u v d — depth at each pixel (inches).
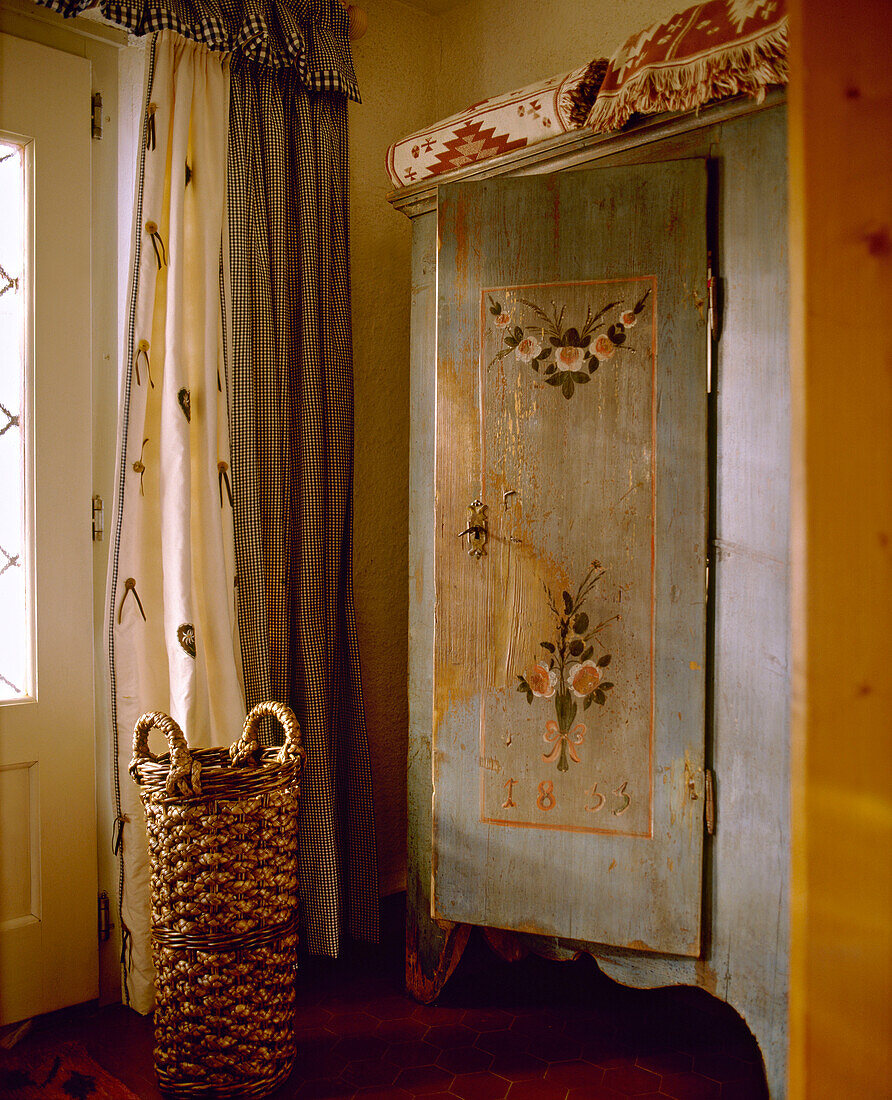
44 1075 69.5
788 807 61.0
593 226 69.6
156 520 80.3
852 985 33.6
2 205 77.3
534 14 98.2
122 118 83.0
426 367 82.1
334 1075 69.8
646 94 64.2
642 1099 66.7
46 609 78.4
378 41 103.3
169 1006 66.0
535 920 71.6
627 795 68.3
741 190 64.1
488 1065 71.4
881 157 33.4
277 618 86.8
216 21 79.2
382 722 104.2
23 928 76.7
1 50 75.2
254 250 85.7
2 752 75.6
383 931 99.3
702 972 66.2
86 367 81.0
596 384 69.6
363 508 102.5
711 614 65.8
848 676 33.6
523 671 72.0
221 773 65.2
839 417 33.3
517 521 72.3
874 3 33.2
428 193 82.2
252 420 83.9
